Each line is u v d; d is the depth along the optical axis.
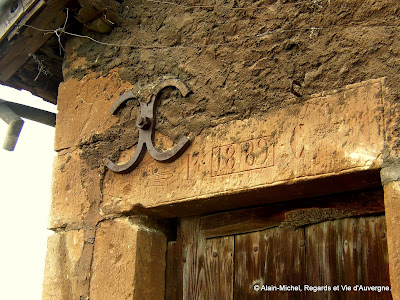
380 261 3.12
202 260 3.81
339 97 3.17
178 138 3.78
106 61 4.34
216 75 3.71
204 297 3.73
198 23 3.90
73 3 4.33
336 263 3.27
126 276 3.78
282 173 3.26
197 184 3.60
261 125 3.43
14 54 4.65
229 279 3.66
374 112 3.02
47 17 4.37
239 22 3.70
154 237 3.94
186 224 3.96
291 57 3.43
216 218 3.83
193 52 3.86
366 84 3.09
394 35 3.08
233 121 3.56
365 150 2.99
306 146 3.21
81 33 4.55
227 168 3.49
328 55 3.28
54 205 4.28
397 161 2.88
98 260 3.93
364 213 3.23
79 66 4.48
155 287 3.86
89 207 4.09
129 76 4.16
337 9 3.31
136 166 3.93
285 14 3.51
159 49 4.05
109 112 4.18
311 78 3.30
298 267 3.40
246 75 3.58
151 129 3.89
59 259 4.12
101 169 4.09
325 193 3.36
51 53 4.84
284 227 3.53
